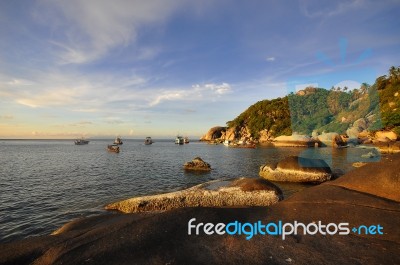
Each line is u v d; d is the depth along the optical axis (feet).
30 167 126.00
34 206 54.70
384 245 15.10
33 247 15.39
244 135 428.15
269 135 348.79
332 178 65.51
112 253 14.29
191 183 80.59
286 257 13.98
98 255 14.14
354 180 24.08
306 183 67.10
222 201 41.11
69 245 15.33
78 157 191.01
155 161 152.35
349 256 14.03
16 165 135.33
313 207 20.21
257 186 41.86
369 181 23.17
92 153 241.14
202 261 13.56
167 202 42.83
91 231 17.13
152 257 13.91
